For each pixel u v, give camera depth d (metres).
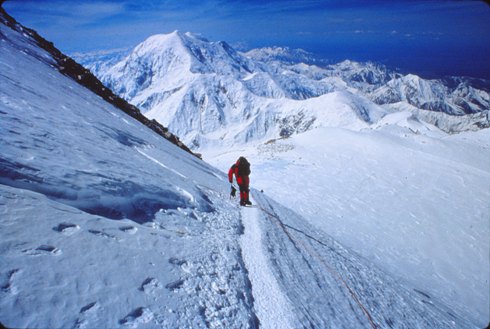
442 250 27.31
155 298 3.44
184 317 3.48
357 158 51.66
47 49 24.12
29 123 6.00
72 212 3.88
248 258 6.88
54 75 16.20
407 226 30.78
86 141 7.35
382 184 41.56
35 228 3.08
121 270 3.46
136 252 4.04
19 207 3.20
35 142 5.21
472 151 59.72
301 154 54.00
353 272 11.27
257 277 6.08
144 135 14.91
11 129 5.12
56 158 5.09
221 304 4.30
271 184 38.47
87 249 3.36
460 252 27.41
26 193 3.57
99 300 2.80
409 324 9.36
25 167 4.09
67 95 12.45
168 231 5.64
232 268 5.69
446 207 36.06
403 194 38.88
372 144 58.09
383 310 8.90
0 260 2.43
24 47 18.80
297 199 33.72
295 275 7.13
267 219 11.32
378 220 31.09
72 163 5.29
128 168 7.13
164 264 4.27
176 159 13.66
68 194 4.31
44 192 3.98
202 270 4.87
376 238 27.22
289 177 41.81
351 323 6.38
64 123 7.76
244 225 9.60
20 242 2.76
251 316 4.55
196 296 4.07
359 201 35.47
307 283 7.11
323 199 34.66
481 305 20.42
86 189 4.71
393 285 13.75
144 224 5.35
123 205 5.28
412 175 45.34
